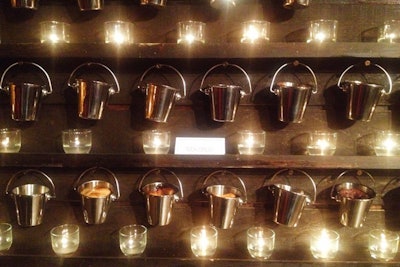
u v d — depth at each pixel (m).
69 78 1.62
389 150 1.56
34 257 1.62
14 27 1.64
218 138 1.66
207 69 1.64
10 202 1.70
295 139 1.66
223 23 1.63
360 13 1.61
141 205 1.69
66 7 1.64
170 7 1.63
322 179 1.67
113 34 1.55
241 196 1.59
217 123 1.66
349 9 1.61
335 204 1.68
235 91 1.47
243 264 1.60
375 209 1.68
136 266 1.62
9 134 1.58
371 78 1.62
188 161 1.52
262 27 1.55
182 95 1.64
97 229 1.71
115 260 1.62
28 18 1.64
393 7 1.61
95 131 1.68
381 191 1.67
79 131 1.58
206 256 1.63
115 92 1.61
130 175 1.69
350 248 1.70
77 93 1.59
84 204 1.53
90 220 1.54
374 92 1.44
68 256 1.63
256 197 1.69
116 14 1.64
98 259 1.62
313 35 1.54
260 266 1.60
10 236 1.64
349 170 1.66
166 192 1.59
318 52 1.46
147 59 1.63
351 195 1.57
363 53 1.46
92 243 1.71
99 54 1.48
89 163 1.53
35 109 1.50
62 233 1.63
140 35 1.64
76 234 1.64
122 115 1.67
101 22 1.64
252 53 1.47
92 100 1.47
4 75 1.64
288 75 1.63
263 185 1.68
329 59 1.61
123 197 1.70
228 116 1.49
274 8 1.62
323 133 1.56
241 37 1.63
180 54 1.48
